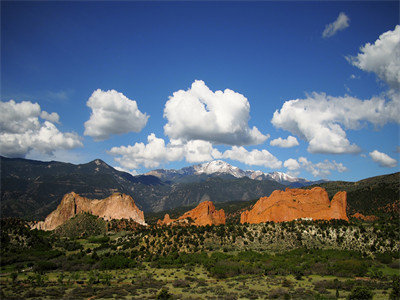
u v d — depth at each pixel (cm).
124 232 17975
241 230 14450
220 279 9325
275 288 7894
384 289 7569
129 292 7656
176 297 7012
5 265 11131
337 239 12644
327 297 6762
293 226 13975
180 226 16162
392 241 11775
